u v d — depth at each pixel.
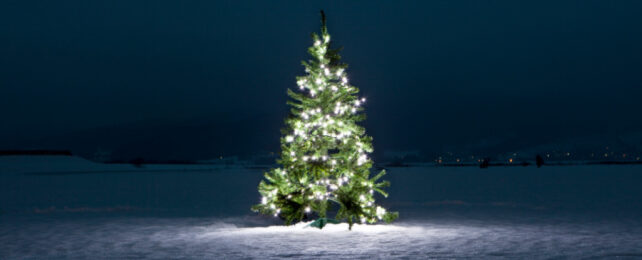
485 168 81.06
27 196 27.69
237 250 10.32
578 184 34.53
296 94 14.67
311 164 14.11
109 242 11.85
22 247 11.23
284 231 13.41
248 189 33.16
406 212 18.23
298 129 14.29
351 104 14.97
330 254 9.76
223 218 17.09
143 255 10.01
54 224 15.61
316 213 16.89
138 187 35.38
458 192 28.44
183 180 44.84
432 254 9.72
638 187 31.12
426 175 52.31
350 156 14.23
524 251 10.02
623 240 11.45
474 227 14.02
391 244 10.96
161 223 15.80
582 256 9.46
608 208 18.98
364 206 14.18
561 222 15.00
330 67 14.75
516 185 34.25
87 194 29.06
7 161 74.69
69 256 10.04
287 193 14.22
